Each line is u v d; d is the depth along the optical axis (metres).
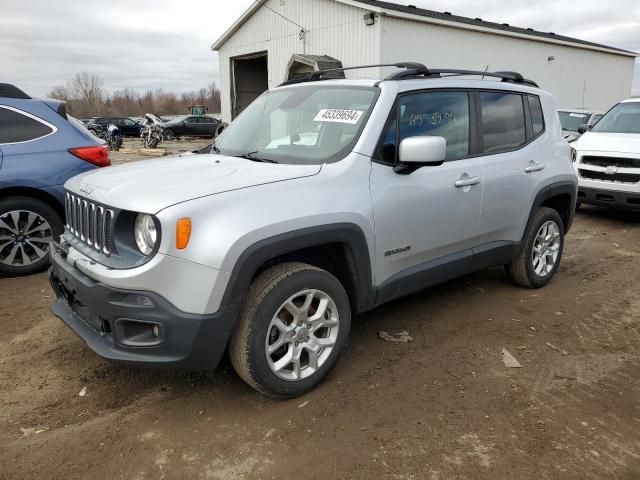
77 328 3.11
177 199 2.75
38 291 4.93
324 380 3.38
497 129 4.45
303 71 18.88
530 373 3.51
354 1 16.38
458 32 18.23
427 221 3.75
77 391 3.26
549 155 4.91
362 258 3.34
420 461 2.64
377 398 3.19
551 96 5.20
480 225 4.22
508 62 20.52
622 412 3.07
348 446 2.75
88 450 2.71
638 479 2.52
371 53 16.39
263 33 20.73
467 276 5.45
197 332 2.70
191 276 2.67
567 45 23.09
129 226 2.84
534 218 4.80
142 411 3.05
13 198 5.20
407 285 3.75
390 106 3.59
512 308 4.61
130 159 20.12
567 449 2.73
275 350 3.04
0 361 3.62
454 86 4.11
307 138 3.69
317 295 3.17
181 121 32.84
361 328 4.17
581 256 6.37
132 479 2.51
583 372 3.53
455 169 3.95
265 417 2.99
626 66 28.23
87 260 2.99
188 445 2.75
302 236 2.96
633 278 5.50
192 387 3.30
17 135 5.31
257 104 4.46
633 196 7.70
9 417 2.98
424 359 3.68
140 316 2.71
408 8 17.95
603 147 8.07
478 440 2.80
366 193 3.34
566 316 4.46
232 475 2.54
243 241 2.74
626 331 4.19
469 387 3.32
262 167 3.29
